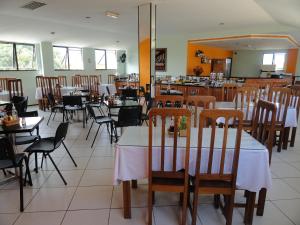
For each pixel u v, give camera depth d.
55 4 4.70
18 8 4.99
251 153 1.82
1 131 2.46
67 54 9.13
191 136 2.12
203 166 1.87
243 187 1.88
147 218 2.08
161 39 9.46
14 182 2.69
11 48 7.41
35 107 7.70
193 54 10.32
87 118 5.89
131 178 1.95
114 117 4.59
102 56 10.62
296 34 7.73
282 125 3.45
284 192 2.48
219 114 1.65
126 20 6.26
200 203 2.30
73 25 6.93
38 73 8.20
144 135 2.17
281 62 12.60
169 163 1.88
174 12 5.43
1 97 5.60
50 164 3.18
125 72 11.57
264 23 6.64
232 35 7.90
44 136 4.53
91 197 2.40
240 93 4.02
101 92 7.80
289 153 3.56
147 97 5.24
